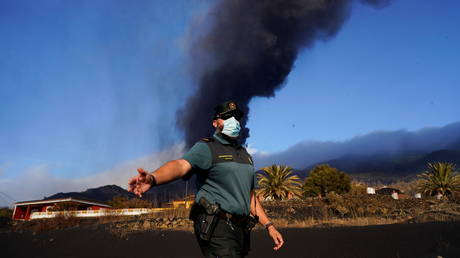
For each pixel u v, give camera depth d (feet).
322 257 23.98
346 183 113.60
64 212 76.84
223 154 7.48
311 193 114.01
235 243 6.97
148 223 47.32
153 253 32.55
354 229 30.81
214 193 7.29
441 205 70.69
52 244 42.27
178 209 62.90
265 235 33.32
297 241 28.84
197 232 7.11
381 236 27.20
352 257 22.65
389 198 82.53
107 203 150.00
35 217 100.17
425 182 109.60
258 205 8.53
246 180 7.59
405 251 22.62
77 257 34.73
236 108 8.14
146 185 5.81
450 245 22.44
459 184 104.63
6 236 52.54
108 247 36.73
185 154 7.11
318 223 49.67
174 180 6.62
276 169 101.65
